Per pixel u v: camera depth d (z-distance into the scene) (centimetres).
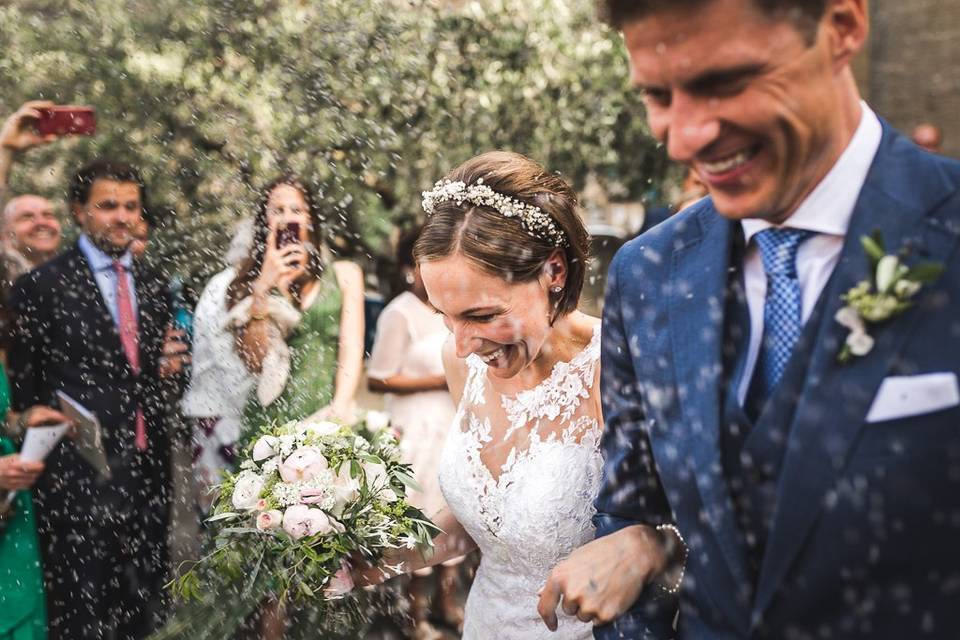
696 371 154
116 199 381
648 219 462
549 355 229
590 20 657
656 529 176
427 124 636
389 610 394
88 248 383
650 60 129
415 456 413
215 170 578
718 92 127
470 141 643
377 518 235
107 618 369
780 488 142
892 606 140
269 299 383
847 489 138
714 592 154
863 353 136
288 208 390
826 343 140
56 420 350
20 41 576
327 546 231
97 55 582
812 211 142
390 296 519
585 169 681
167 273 412
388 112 627
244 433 378
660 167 690
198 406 379
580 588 167
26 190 538
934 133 570
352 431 252
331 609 249
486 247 199
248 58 601
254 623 249
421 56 627
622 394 177
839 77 133
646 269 166
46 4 578
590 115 664
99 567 369
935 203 138
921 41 623
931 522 136
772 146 130
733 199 135
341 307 393
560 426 226
